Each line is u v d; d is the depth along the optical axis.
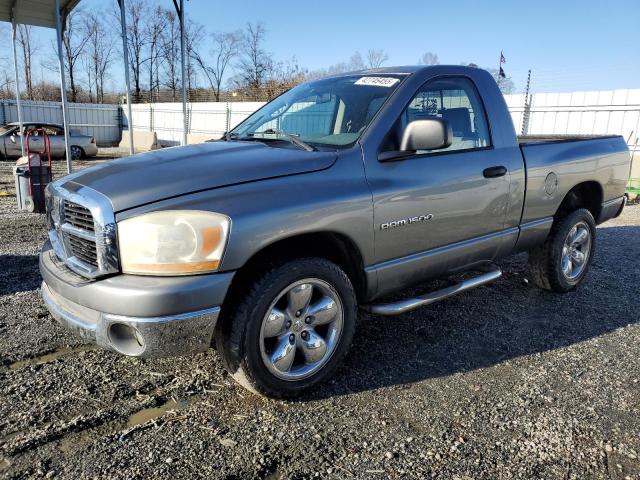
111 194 2.64
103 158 20.48
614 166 5.07
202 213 2.55
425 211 3.41
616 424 2.86
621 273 5.71
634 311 4.57
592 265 5.98
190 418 2.84
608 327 4.21
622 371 3.47
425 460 2.53
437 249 3.59
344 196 2.99
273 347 2.93
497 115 4.03
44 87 47.81
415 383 3.27
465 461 2.53
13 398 2.95
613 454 2.61
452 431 2.77
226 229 2.57
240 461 2.49
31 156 8.58
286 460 2.51
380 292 3.39
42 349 3.55
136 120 29.30
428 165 3.44
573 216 4.74
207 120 25.48
